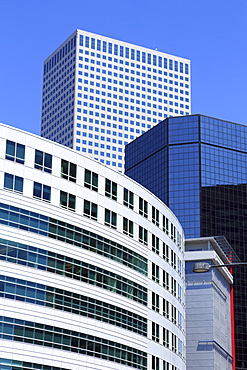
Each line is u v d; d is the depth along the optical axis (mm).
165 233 101875
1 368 67562
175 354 101938
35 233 73812
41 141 76938
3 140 72750
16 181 73062
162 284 98688
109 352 81812
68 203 78938
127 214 90125
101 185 85250
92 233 82000
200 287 134375
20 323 70250
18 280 71000
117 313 84500
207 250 135875
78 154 81875
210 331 131500
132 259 89938
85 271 79688
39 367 71188
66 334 75250
